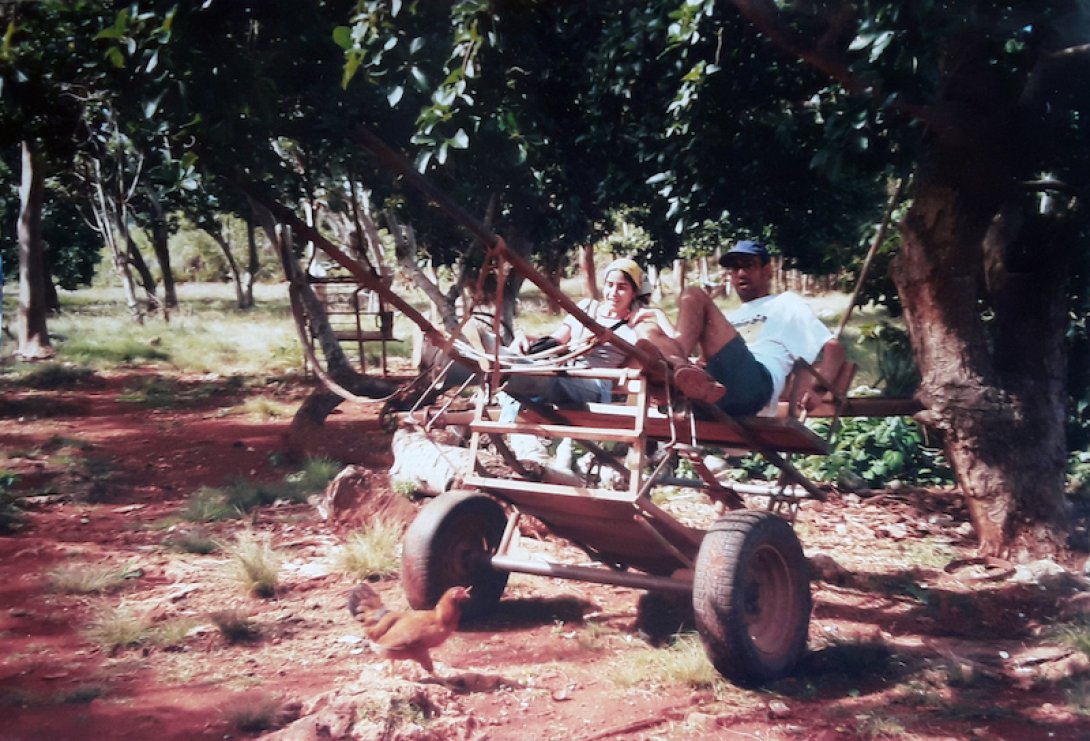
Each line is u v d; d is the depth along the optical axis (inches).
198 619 250.4
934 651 241.6
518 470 263.0
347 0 279.3
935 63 290.8
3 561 300.0
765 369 236.8
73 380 779.4
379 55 251.0
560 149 394.6
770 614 223.8
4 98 273.4
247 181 224.5
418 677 210.4
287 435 475.8
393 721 184.9
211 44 239.9
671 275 1865.2
